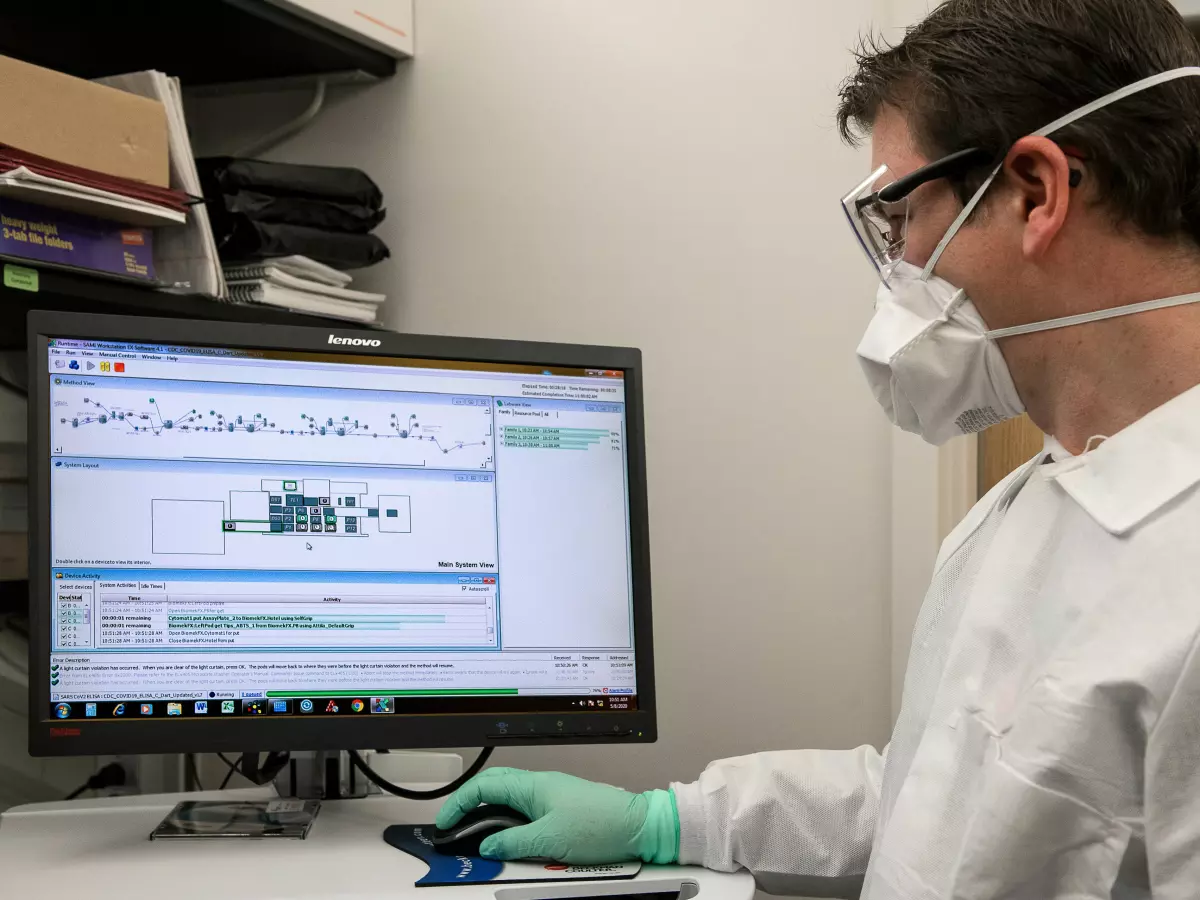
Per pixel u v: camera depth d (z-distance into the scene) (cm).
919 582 135
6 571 127
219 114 167
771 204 143
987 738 73
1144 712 64
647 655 108
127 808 110
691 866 96
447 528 105
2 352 132
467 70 155
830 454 141
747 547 144
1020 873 68
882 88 79
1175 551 66
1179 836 62
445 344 106
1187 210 68
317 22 142
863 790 97
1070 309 72
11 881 86
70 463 97
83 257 115
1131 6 70
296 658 100
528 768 146
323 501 103
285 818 104
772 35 142
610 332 149
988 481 138
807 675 142
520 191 153
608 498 109
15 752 135
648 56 147
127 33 141
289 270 141
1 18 138
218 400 101
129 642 97
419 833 100
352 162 161
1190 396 70
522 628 105
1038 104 70
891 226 80
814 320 141
